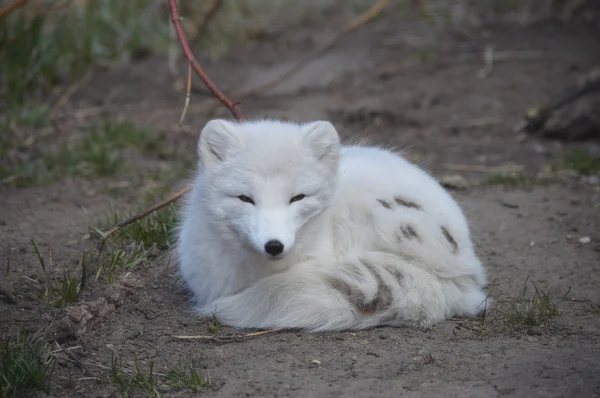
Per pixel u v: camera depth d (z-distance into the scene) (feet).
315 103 60.23
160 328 27.89
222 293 28.53
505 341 26.61
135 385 23.75
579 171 46.62
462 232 29.27
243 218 25.81
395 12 83.35
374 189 28.71
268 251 24.72
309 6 88.74
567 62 65.72
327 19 84.69
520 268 34.01
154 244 34.12
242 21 81.92
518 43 71.51
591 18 77.05
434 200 29.14
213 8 68.74
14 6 46.09
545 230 38.04
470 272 28.66
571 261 34.53
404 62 69.05
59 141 51.44
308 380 23.67
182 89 63.62
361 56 71.82
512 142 52.65
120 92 62.39
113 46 68.49
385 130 54.85
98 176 46.01
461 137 53.62
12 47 57.06
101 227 36.17
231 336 26.96
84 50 64.85
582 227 38.27
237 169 25.81
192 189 29.78
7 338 26.16
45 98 60.34
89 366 25.35
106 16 67.26
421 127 55.31
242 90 62.95
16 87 57.88
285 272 27.40
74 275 31.42
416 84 63.57
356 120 56.39
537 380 23.41
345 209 28.40
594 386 22.98
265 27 81.20
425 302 27.43
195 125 56.03
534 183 44.91
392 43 74.84
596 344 26.25
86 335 27.17
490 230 38.19
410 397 22.48
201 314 28.58
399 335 27.04
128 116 56.75
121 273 31.63
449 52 70.64
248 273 28.02
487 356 25.23
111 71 66.54
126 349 26.48
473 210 40.68
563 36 72.90
